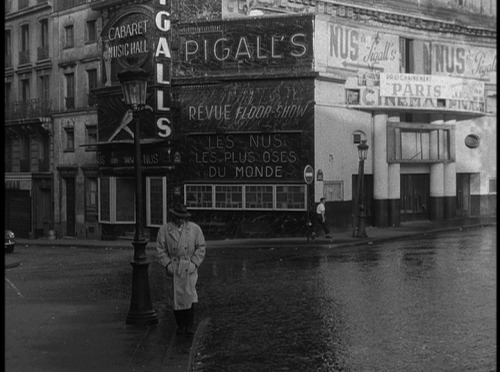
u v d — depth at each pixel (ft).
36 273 65.36
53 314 40.45
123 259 78.95
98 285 55.36
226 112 104.42
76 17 127.54
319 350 33.04
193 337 33.55
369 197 111.65
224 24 104.27
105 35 116.78
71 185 130.52
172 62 107.65
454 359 30.48
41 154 137.90
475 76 126.31
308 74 100.07
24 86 143.43
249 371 29.78
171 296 49.98
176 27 107.24
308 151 100.58
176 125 107.86
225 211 104.27
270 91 102.27
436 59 121.08
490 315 39.52
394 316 40.11
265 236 101.91
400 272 58.18
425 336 35.01
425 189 122.31
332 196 104.06
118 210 116.88
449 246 79.15
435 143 119.85
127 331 35.12
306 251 81.25
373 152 111.24
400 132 114.83
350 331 36.78
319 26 101.76
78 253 92.07
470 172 127.13
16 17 142.72
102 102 116.98
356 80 106.73
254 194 102.78
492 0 128.57
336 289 50.44
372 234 98.84
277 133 101.71
